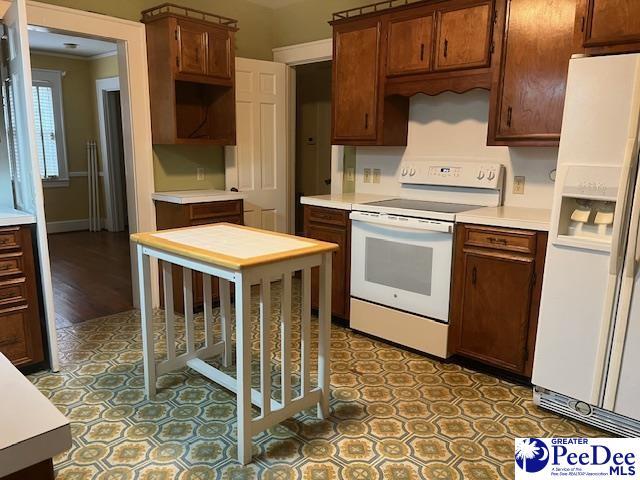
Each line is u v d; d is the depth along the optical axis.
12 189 2.91
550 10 2.46
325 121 5.66
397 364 2.80
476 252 2.59
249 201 4.18
